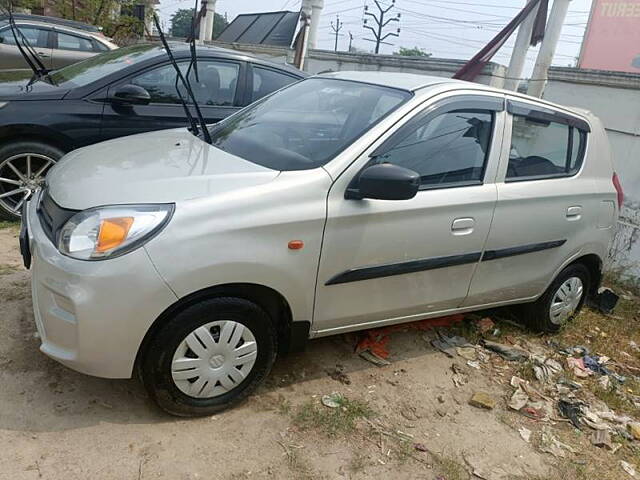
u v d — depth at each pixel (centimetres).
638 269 613
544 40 808
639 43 721
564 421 327
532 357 387
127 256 234
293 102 365
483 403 325
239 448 263
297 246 270
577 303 444
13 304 344
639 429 326
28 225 278
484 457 287
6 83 481
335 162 286
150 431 265
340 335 374
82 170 283
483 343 399
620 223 630
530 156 369
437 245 321
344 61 1146
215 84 530
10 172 465
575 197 389
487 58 888
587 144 405
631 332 476
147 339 253
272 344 288
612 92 636
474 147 337
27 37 974
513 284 376
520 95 368
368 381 331
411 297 328
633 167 621
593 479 284
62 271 236
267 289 273
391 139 300
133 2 1573
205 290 255
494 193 340
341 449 274
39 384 282
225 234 250
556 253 391
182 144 328
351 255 290
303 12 1236
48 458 240
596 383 374
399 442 285
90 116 471
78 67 533
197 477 244
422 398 325
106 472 238
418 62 995
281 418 287
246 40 2062
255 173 274
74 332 238
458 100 330
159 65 502
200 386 270
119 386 291
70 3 1614
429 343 386
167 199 248
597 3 761
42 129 454
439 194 317
